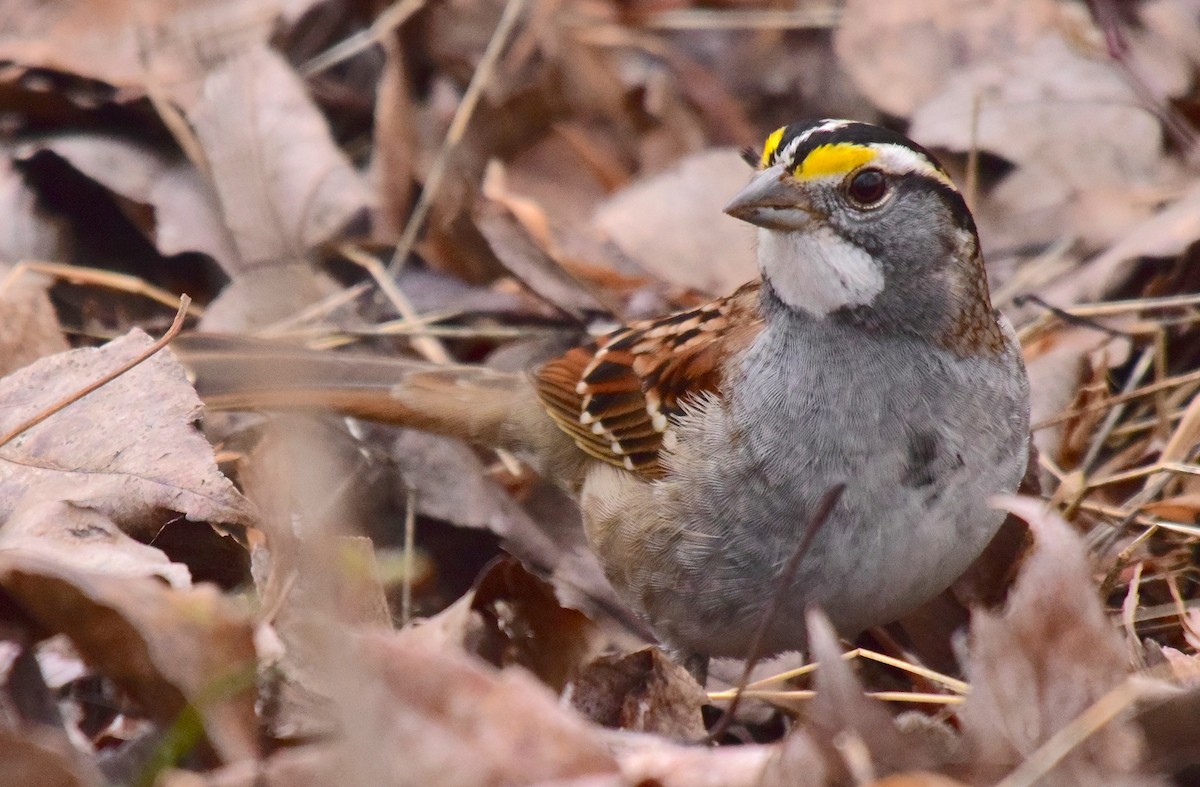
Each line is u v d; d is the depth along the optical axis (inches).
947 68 472.1
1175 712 229.9
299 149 400.8
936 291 280.5
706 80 501.0
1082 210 422.0
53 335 335.6
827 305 280.2
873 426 278.2
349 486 338.3
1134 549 311.9
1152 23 487.2
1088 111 443.2
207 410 314.8
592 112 482.6
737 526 286.2
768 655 310.7
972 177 424.8
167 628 225.0
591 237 426.3
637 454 305.3
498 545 342.0
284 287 294.8
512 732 218.8
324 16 468.1
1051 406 358.0
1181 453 341.1
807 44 512.7
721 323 308.7
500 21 487.8
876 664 316.2
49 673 263.0
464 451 348.8
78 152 392.8
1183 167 437.1
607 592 338.6
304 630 235.8
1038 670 235.6
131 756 230.5
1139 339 386.9
